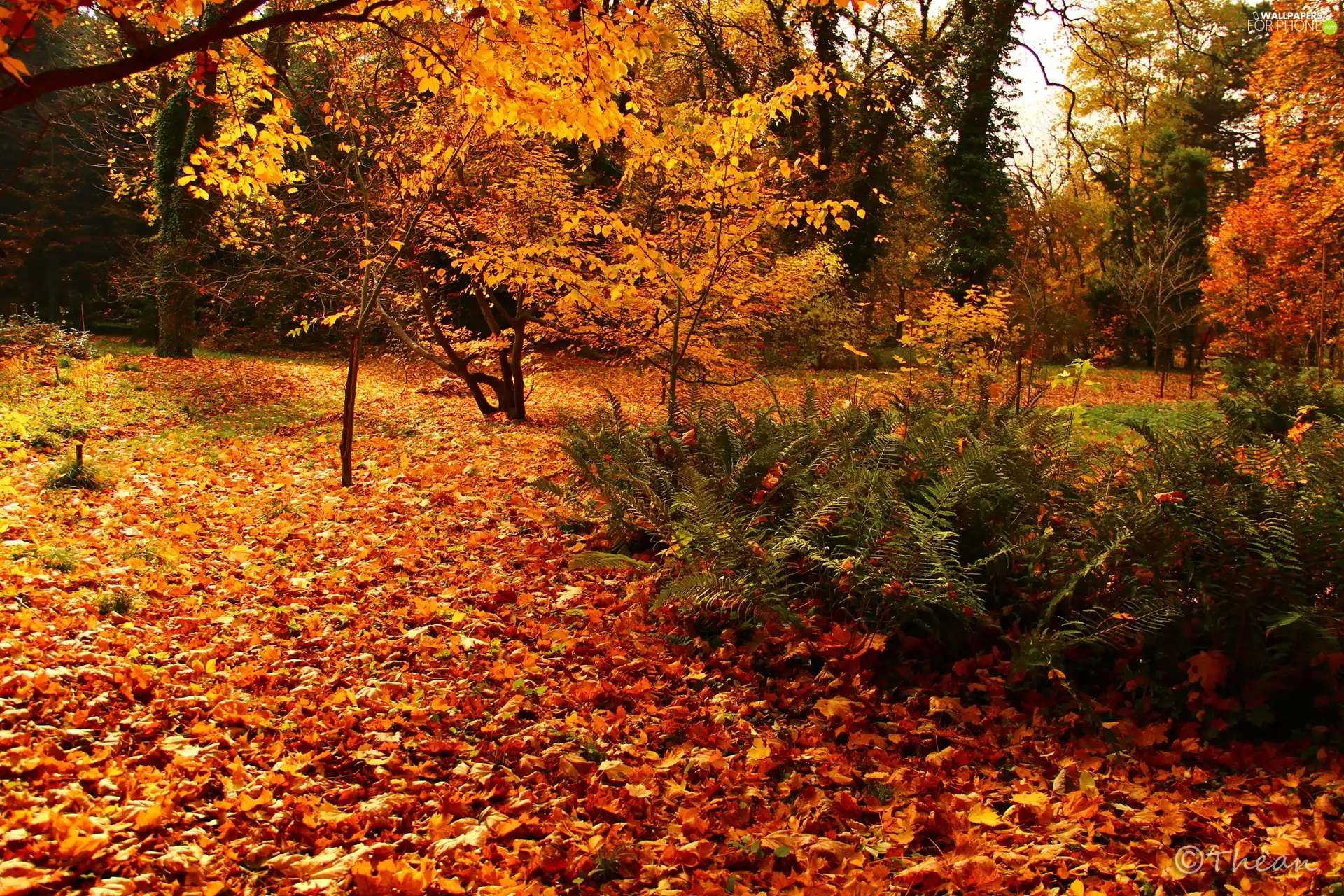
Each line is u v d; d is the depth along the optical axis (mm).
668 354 10500
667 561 5277
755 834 2889
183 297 15828
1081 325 29469
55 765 2770
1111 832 2879
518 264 8438
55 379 11680
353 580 5277
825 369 19250
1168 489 4172
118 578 4793
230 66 7121
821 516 4734
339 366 21141
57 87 3396
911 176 30156
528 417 13039
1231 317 24984
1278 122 20406
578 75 4723
